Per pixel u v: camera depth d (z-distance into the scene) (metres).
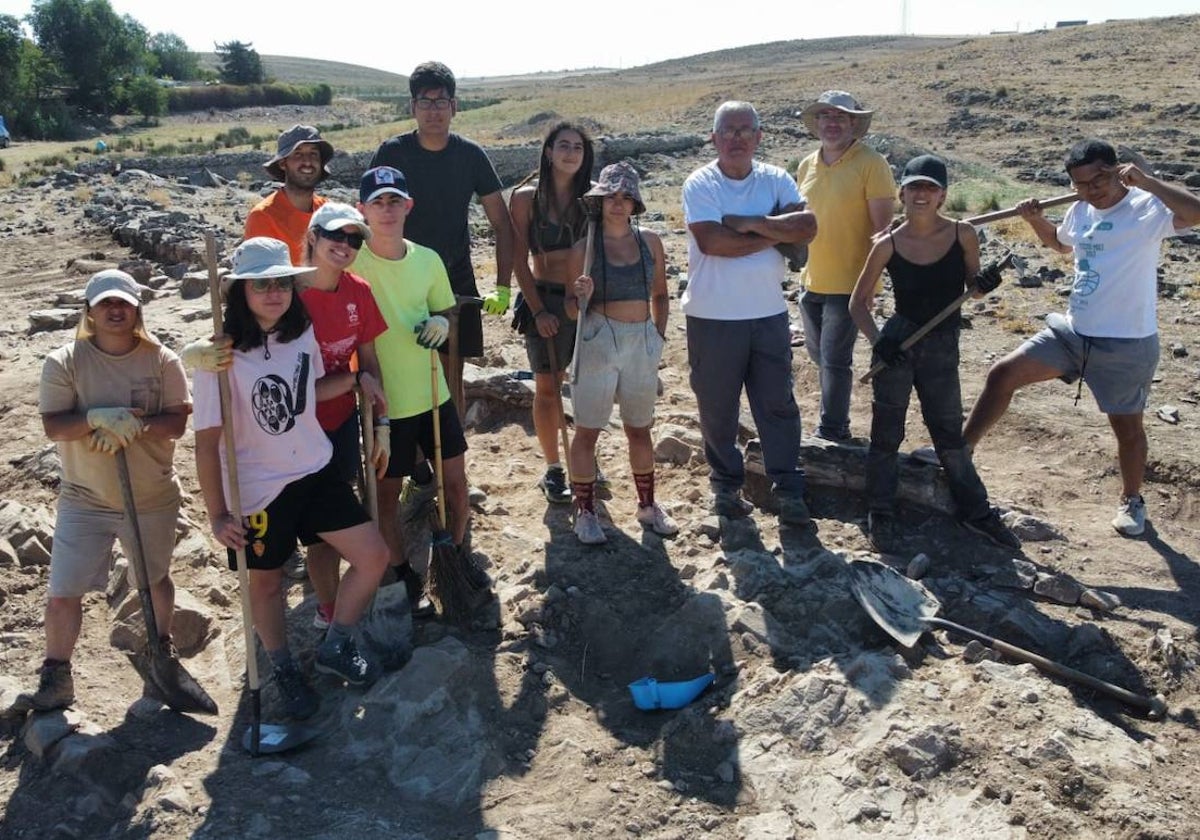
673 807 3.96
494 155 32.41
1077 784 3.88
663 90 59.91
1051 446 6.93
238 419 4.07
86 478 4.27
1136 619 5.02
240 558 4.09
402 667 4.54
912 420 7.36
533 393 7.51
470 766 4.10
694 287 5.59
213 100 89.19
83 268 13.91
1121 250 5.41
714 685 4.67
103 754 4.06
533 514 6.08
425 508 5.73
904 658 4.70
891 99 39.69
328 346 4.41
